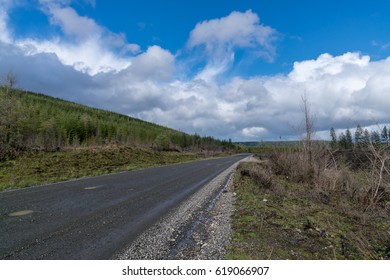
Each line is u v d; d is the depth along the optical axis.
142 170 20.84
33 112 32.16
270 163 18.92
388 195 9.39
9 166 16.70
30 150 21.41
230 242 5.27
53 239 5.20
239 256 4.62
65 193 10.22
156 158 32.34
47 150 22.83
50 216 6.86
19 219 6.55
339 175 11.56
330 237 5.86
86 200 8.96
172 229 6.05
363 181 10.57
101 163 21.91
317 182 12.17
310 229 6.32
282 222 6.74
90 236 5.41
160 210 7.84
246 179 14.33
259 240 5.45
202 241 5.33
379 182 9.04
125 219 6.75
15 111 23.77
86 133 45.75
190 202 9.15
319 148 14.28
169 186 12.63
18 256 4.41
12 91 24.58
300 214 7.66
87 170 18.45
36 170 16.34
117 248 4.82
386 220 7.73
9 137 22.23
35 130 29.38
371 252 5.16
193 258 4.51
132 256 4.52
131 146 34.47
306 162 14.36
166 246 5.02
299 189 12.06
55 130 34.50
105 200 9.03
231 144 115.50
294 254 4.86
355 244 5.49
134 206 8.24
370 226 7.01
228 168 24.16
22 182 12.63
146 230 5.89
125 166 22.64
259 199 9.62
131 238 5.34
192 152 62.53
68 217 6.79
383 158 8.97
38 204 8.26
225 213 7.68
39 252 4.58
